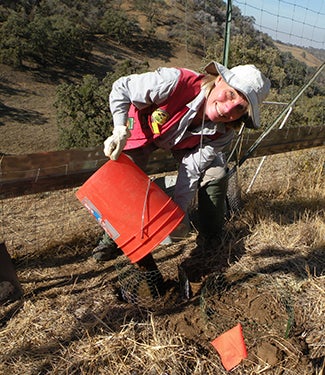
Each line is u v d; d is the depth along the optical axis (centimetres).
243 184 423
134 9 4350
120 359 213
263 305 257
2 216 335
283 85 918
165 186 293
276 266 297
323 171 465
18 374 204
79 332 230
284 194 409
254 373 216
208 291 264
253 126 226
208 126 238
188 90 225
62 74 2842
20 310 244
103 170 221
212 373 214
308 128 425
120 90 223
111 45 3575
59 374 205
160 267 290
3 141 1806
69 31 3023
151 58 3578
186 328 238
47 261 291
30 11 3550
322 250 320
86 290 264
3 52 2673
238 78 211
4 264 255
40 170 269
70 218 344
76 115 1304
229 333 226
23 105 2267
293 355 225
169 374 210
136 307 252
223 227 332
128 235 221
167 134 243
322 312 257
